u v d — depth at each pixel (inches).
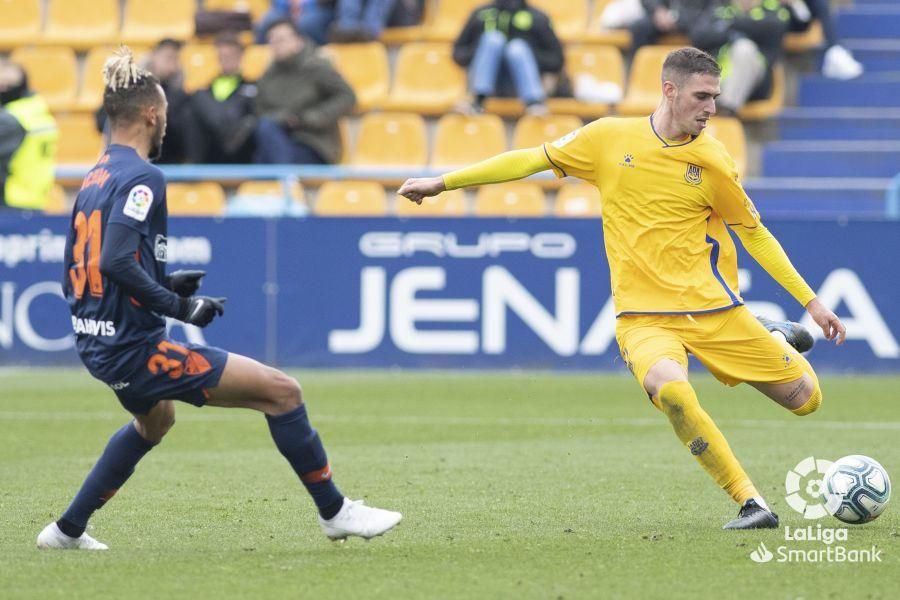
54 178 2253.9
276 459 1128.2
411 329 1870.1
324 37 2464.3
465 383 1728.6
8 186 1959.9
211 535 775.7
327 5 2463.1
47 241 1911.9
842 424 1373.0
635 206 805.9
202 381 682.2
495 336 1856.5
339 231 1876.2
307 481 705.6
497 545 737.0
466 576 649.6
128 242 658.8
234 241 1883.6
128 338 675.4
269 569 666.8
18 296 1920.5
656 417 1427.2
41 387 1700.3
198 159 2139.5
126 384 681.0
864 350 1818.4
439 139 2266.2
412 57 2421.3
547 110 2246.6
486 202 2098.9
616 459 1125.1
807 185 2181.3
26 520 830.5
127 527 804.0
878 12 2546.8
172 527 804.0
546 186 2150.6
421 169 2026.3
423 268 1863.9
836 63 2423.7
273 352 1886.1
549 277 1843.0
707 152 796.6
